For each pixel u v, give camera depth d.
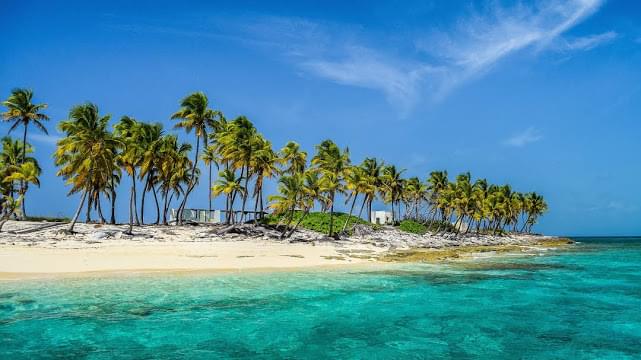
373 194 85.50
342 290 27.05
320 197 59.69
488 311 22.17
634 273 39.19
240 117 66.06
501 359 15.04
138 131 60.53
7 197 52.72
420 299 24.83
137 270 31.50
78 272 29.61
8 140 63.53
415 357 15.09
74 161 48.41
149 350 15.15
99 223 58.75
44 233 46.12
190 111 63.78
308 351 15.45
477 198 101.06
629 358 15.26
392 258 45.72
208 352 15.10
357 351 15.59
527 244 98.50
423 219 114.25
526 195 141.50
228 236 53.44
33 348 14.97
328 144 73.25
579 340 17.30
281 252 44.81
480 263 45.69
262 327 18.33
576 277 35.75
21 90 60.03
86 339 16.08
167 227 58.94
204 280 28.97
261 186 68.62
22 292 23.34
